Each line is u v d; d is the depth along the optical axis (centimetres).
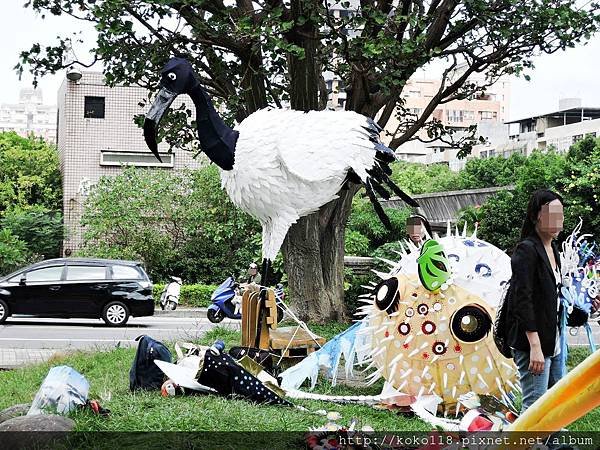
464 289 716
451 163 5678
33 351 1376
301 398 771
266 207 876
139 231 2738
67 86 3045
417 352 712
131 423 608
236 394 727
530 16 1283
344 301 1413
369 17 1123
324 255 1339
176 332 1669
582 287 678
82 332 1745
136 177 2753
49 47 1256
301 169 850
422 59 1193
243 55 1187
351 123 884
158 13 1145
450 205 2831
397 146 1441
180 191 2764
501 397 711
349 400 762
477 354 701
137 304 1894
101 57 1252
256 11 1155
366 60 1184
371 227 2708
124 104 3073
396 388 728
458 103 6419
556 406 296
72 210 3044
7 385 966
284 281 2102
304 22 1105
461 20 1321
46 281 1878
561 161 2544
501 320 591
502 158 4184
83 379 669
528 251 559
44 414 612
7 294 1867
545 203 561
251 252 2711
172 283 2428
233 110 1310
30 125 11312
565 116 5641
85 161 3062
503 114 6556
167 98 862
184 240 2786
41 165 3262
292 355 927
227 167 872
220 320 1941
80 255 2698
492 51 1362
